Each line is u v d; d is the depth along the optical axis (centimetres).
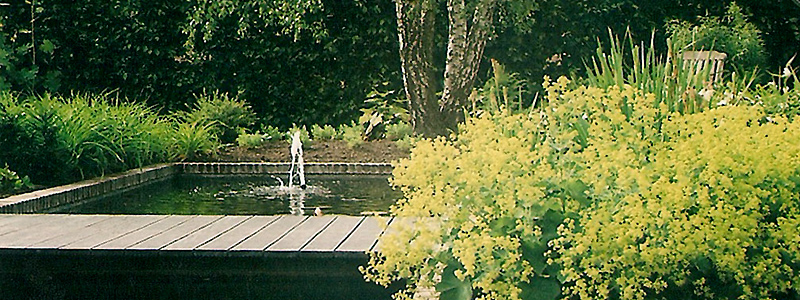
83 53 1138
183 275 396
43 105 788
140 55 1138
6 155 721
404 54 898
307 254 383
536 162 289
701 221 252
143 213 651
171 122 1041
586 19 1107
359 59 1127
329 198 732
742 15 1108
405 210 282
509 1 987
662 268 259
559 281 274
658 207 254
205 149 948
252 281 392
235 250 387
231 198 736
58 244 403
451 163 283
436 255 283
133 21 1131
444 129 896
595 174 270
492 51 1114
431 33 894
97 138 802
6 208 589
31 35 1119
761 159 260
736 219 252
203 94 1142
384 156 926
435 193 286
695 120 281
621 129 293
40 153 729
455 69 889
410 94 905
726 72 966
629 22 1111
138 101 1144
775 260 255
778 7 1115
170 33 1137
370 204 697
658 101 475
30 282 406
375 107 1093
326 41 1120
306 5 1054
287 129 1137
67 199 680
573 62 1116
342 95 1134
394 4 1114
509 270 267
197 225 450
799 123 283
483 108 881
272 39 1129
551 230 273
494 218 277
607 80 499
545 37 1111
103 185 742
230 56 1131
